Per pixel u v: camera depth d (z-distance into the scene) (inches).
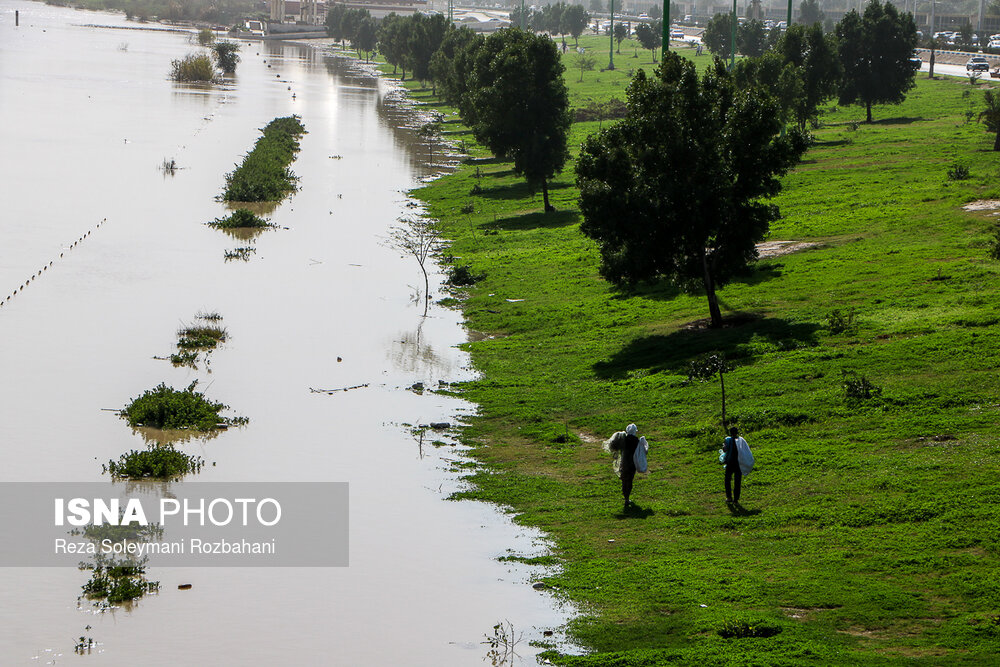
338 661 910.4
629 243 1793.8
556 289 2282.2
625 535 1120.8
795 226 2490.2
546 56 3166.8
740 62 3718.0
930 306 1755.7
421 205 3452.3
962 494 1099.9
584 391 1615.4
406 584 1051.9
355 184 3799.2
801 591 944.9
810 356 1573.6
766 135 1795.0
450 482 1320.1
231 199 3380.9
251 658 919.7
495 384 1704.0
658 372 1643.7
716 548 1063.0
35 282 2311.8
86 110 5620.1
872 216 2474.2
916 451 1225.4
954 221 2308.1
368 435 1492.4
